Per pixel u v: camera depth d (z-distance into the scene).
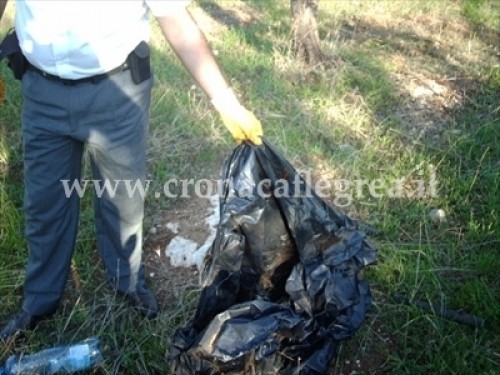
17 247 2.64
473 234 2.71
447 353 2.26
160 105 3.38
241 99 3.51
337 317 2.06
